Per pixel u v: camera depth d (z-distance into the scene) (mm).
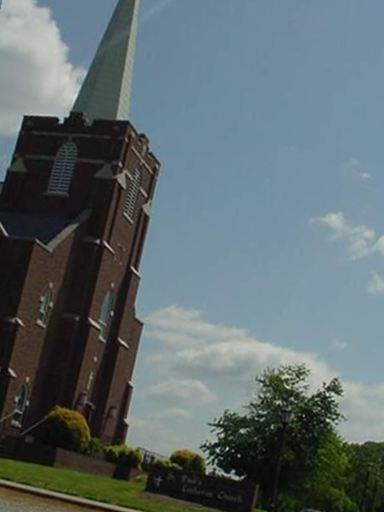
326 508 81875
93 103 67812
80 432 50188
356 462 116250
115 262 64688
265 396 62812
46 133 66375
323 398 62250
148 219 69688
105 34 71125
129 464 52938
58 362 58969
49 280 58344
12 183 65812
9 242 56531
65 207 64125
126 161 65312
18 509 24531
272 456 60719
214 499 39469
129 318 67125
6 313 55219
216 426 62938
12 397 54688
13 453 47688
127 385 67312
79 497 31281
